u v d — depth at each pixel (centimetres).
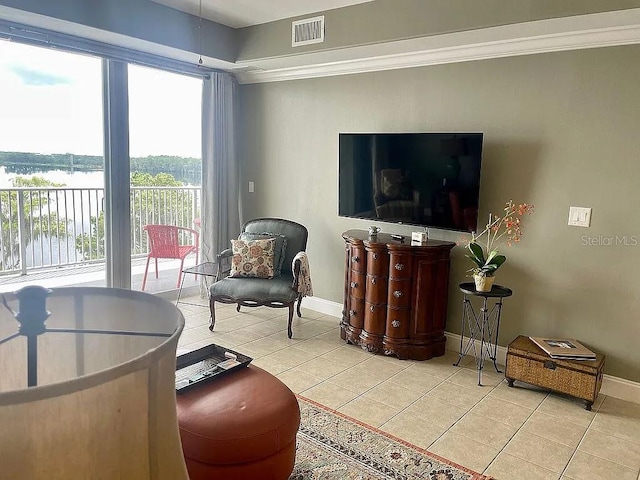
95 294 74
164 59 435
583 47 310
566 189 326
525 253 347
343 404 294
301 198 480
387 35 342
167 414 57
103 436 49
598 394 315
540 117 332
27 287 60
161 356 55
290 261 439
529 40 325
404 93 396
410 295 361
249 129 515
